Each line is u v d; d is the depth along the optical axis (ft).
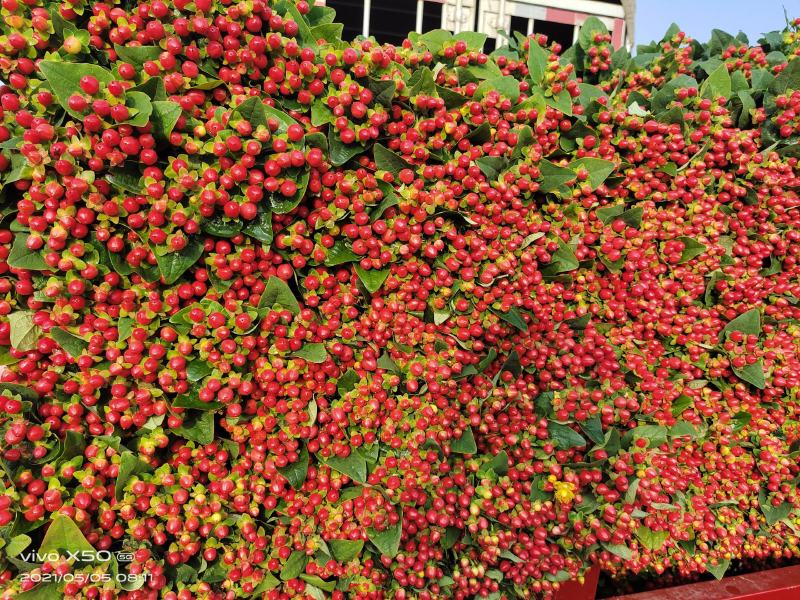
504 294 5.26
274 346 4.54
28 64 3.98
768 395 6.73
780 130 6.57
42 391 4.21
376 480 4.93
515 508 5.51
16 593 3.94
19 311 4.23
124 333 4.19
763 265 7.06
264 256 4.54
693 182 6.14
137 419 4.33
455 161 4.84
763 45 8.61
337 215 4.58
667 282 6.14
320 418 4.78
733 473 6.51
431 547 5.28
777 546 7.20
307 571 4.91
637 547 6.38
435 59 5.53
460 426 5.34
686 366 6.38
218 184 4.16
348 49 4.46
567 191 5.49
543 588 5.89
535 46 5.59
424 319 5.28
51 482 4.07
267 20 4.34
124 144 3.76
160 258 4.13
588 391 5.86
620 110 5.96
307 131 4.62
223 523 4.64
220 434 4.99
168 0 4.10
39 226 3.86
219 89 4.41
